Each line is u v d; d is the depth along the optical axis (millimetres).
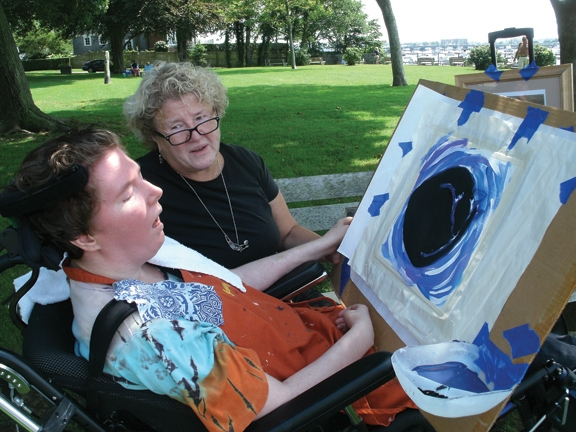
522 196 1301
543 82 2154
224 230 2256
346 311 1794
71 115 11859
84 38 53281
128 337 1188
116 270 1303
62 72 33125
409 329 1535
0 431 2215
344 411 1442
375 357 1330
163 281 1378
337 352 1515
